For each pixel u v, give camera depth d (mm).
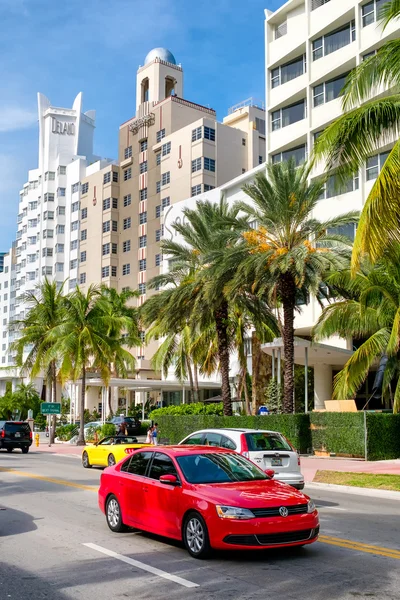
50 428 42531
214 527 7832
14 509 13039
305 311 39031
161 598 6500
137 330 54688
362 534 10047
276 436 14625
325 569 7680
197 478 8789
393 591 6695
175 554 8531
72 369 41656
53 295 45375
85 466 24312
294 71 41906
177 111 69688
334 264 24906
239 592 6680
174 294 29391
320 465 23188
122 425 36812
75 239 85875
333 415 26500
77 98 99062
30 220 100000
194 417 32969
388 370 26047
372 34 35812
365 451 24891
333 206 36781
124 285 73875
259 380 42812
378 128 15906
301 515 7965
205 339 37281
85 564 8031
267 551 8680
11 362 112250
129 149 75312
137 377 65438
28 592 6773
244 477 8984
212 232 30141
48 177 94188
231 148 65438
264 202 26422
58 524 11102
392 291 24641
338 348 32656
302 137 40531
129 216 74500
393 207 14125
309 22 40344
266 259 25094
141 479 9570
